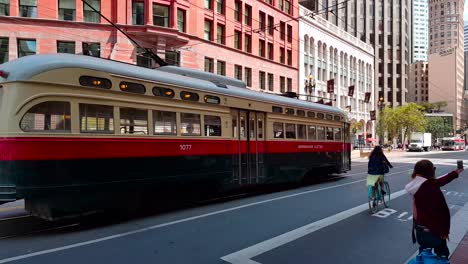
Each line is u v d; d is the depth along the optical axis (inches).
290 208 420.5
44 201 300.4
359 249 273.0
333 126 695.1
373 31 3885.3
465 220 365.1
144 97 362.0
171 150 385.4
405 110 2763.3
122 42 1179.9
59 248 266.4
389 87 3954.2
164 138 378.3
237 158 471.8
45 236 299.6
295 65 1914.4
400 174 828.6
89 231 315.6
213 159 435.5
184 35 1280.8
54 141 296.4
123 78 344.5
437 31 4409.5
